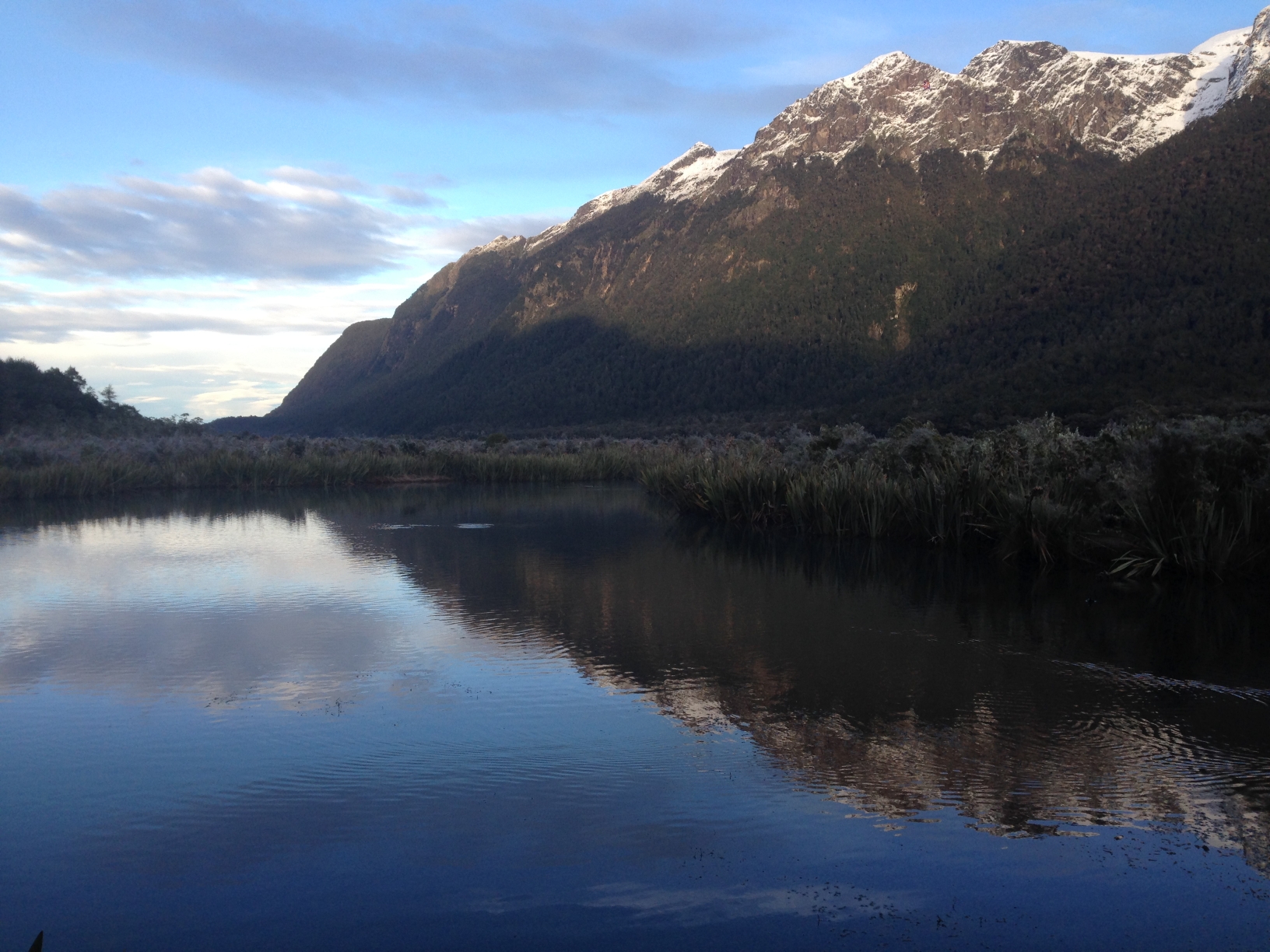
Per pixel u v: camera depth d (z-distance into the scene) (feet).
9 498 105.09
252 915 15.29
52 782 20.68
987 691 26.43
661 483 98.27
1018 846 17.13
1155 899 15.28
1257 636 32.48
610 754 21.91
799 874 16.25
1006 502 50.34
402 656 31.53
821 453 80.59
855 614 37.58
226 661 30.99
